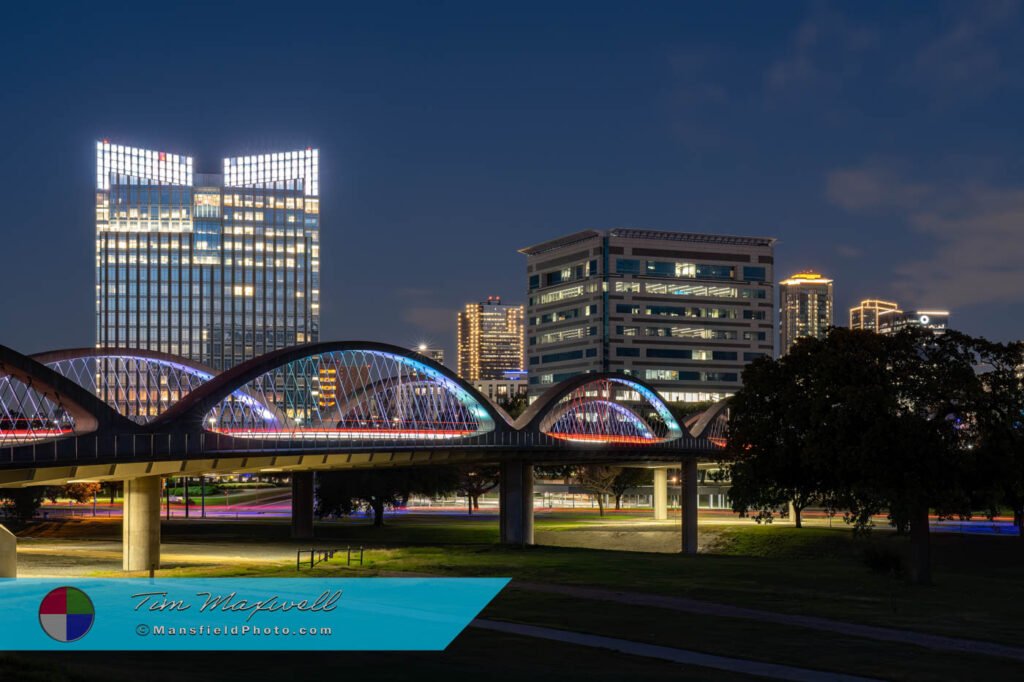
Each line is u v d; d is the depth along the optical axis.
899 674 31.80
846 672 31.98
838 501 66.38
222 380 77.00
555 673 30.52
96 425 65.56
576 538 129.00
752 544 119.50
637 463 146.25
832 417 61.44
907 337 63.78
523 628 39.75
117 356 107.38
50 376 63.59
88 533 119.56
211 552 89.19
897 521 61.62
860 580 60.59
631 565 66.50
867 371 61.47
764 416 67.62
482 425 107.00
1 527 59.66
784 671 31.91
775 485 69.06
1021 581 67.19
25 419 64.81
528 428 111.06
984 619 45.06
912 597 53.41
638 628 40.00
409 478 126.12
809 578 60.81
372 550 82.00
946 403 62.00
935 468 60.56
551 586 53.88
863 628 41.22
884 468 60.28
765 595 51.22
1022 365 63.19
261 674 29.17
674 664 32.66
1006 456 60.88
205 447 73.38
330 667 30.77
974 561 95.19
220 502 199.25
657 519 154.00
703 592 51.84
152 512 73.69
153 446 69.44
